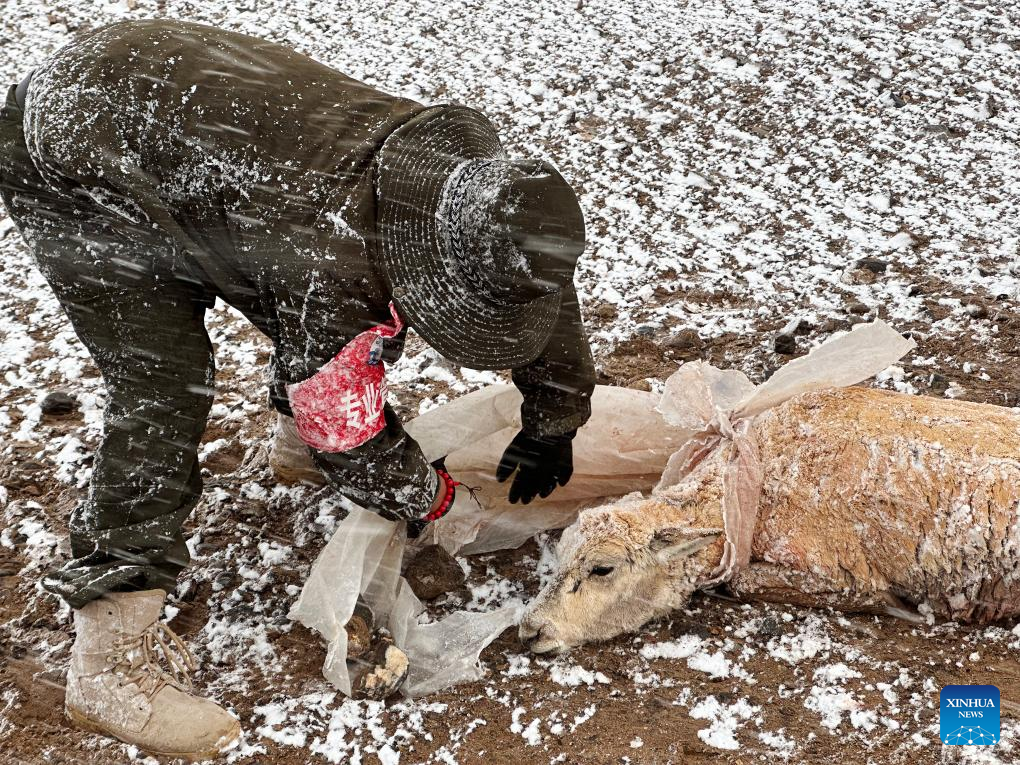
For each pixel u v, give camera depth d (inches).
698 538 133.8
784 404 143.6
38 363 202.4
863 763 112.7
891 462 131.8
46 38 333.7
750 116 266.5
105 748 121.0
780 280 209.5
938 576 130.3
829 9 317.4
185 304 115.8
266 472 170.4
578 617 133.0
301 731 123.2
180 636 139.5
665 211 235.1
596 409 154.7
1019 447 129.3
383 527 134.1
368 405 109.8
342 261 103.6
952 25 299.0
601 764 115.8
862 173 240.1
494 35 323.3
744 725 119.5
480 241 99.7
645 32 315.3
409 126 108.2
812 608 138.8
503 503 153.3
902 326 191.2
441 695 127.8
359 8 350.0
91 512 114.5
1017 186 227.8
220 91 108.0
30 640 139.5
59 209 114.0
